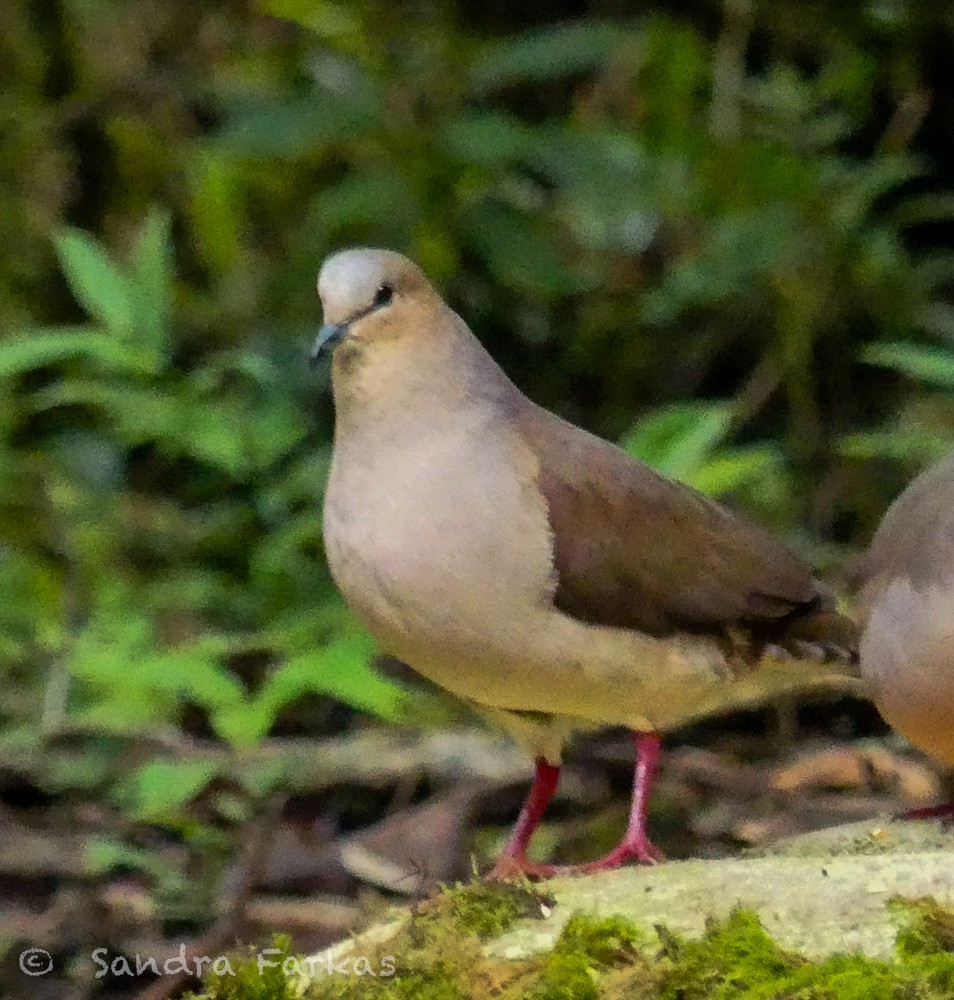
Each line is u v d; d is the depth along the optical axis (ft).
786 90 45.34
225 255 48.57
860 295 44.42
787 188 44.24
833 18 46.39
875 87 46.39
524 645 23.70
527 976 18.76
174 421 38.73
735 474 33.91
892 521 25.04
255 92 49.01
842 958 18.10
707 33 48.29
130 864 32.07
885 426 43.68
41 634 37.65
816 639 26.22
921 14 44.96
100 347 37.40
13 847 32.48
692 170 45.09
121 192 50.62
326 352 23.79
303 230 47.83
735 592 25.22
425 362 23.91
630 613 24.30
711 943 18.53
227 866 31.50
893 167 43.80
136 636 36.27
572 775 34.55
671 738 37.81
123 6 51.08
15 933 30.73
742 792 33.83
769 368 44.73
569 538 23.97
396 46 48.19
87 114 50.24
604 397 47.26
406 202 44.91
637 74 47.65
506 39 48.42
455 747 34.94
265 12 50.72
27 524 41.65
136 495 43.27
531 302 46.98
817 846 24.59
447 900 20.52
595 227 46.75
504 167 46.68
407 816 32.50
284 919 29.86
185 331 47.29
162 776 30.22
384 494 23.63
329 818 33.65
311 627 35.73
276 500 39.63
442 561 23.34
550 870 24.75
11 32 50.55
